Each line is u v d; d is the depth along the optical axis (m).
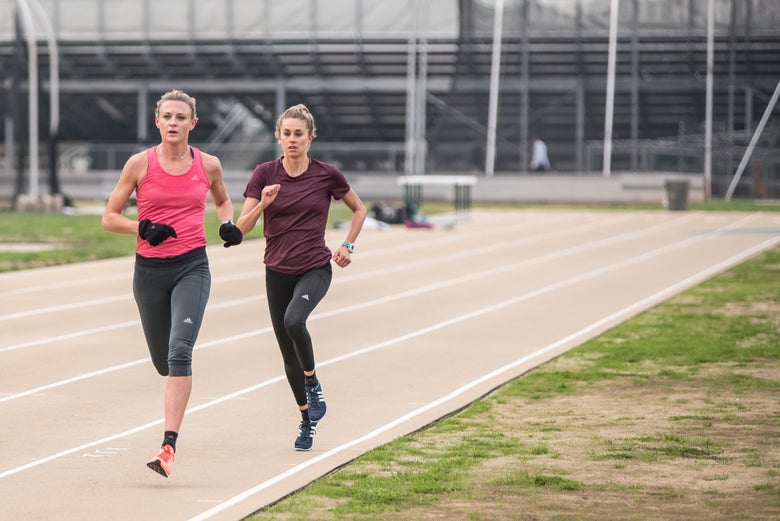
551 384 24.89
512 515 15.02
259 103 152.88
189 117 17.48
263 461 18.05
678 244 66.69
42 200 101.06
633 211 107.56
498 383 24.98
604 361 27.81
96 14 142.75
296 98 147.50
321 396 19.02
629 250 62.75
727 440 19.48
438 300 40.66
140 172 17.38
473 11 136.62
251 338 31.73
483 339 31.69
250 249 62.81
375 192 134.88
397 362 27.84
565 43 136.25
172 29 142.50
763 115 135.12
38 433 20.06
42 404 22.64
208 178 17.88
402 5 139.38
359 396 23.56
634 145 131.38
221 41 141.88
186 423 20.94
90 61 144.50
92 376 25.81
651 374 26.11
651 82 136.62
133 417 21.47
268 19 141.50
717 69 136.25
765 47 134.50
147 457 18.34
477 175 130.50
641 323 34.53
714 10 135.12
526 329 33.69
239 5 141.62
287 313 18.45
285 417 21.52
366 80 143.50
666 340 31.03
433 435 19.95
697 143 132.12
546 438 19.66
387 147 137.12
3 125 146.38
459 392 24.00
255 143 142.62
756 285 44.69
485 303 39.91
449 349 29.94
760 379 25.41
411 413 21.83
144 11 142.50
